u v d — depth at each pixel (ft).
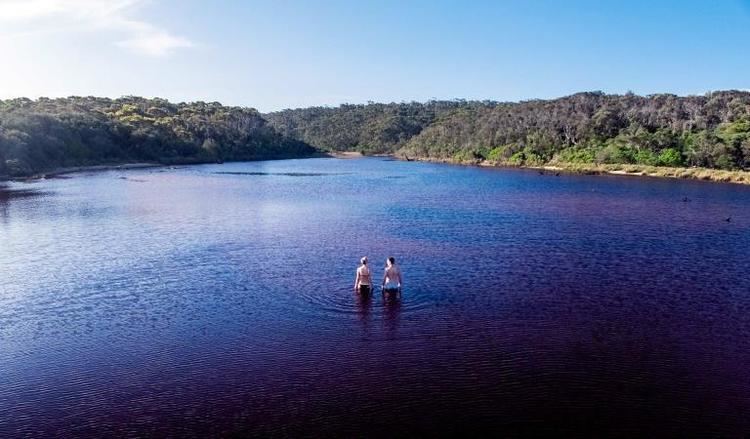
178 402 75.31
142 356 89.51
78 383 80.89
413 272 139.23
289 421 70.59
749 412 73.72
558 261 152.15
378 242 176.96
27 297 119.44
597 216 236.63
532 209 258.98
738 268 146.10
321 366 85.66
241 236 187.01
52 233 190.90
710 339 97.76
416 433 68.28
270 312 109.19
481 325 102.94
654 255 160.76
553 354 90.84
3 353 91.20
